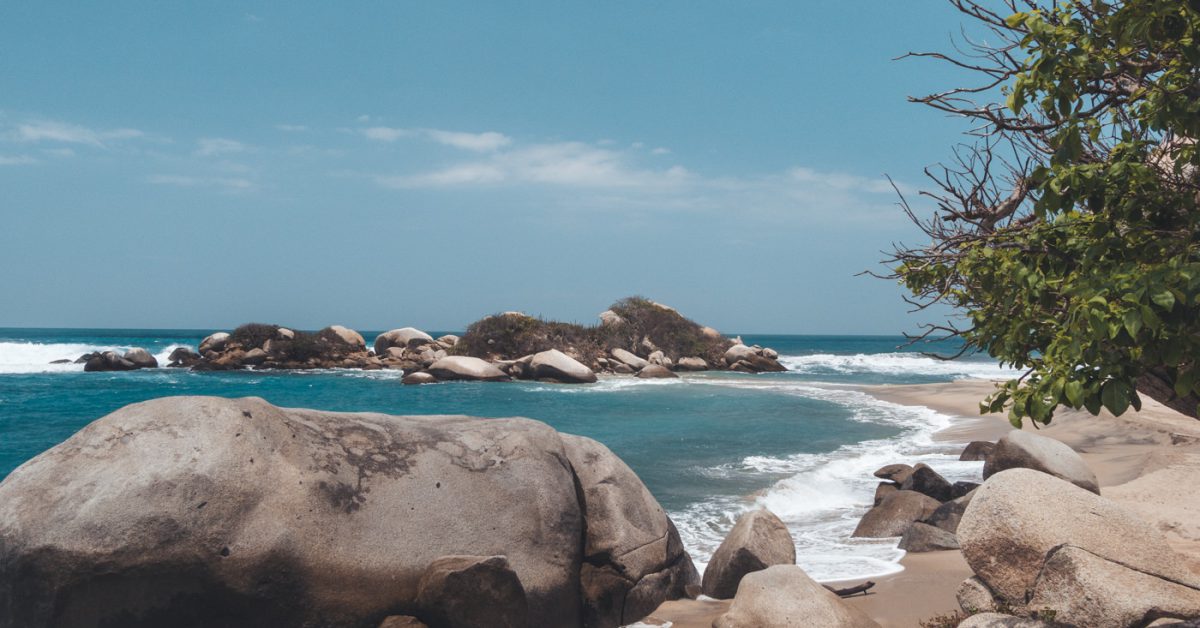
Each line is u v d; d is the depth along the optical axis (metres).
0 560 5.29
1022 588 5.46
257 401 6.31
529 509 6.87
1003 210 5.38
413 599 5.98
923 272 5.46
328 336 49.56
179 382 36.84
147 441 5.72
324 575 5.70
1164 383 5.17
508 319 46.09
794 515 11.22
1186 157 4.16
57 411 24.31
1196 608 4.82
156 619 5.32
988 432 19.98
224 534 5.45
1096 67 4.05
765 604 6.30
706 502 11.95
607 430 20.17
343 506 6.04
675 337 53.41
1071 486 5.77
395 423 7.10
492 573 5.96
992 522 5.67
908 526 9.72
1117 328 3.65
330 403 27.73
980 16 4.82
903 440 18.73
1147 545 5.34
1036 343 4.84
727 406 26.61
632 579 7.23
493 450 7.16
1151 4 3.76
